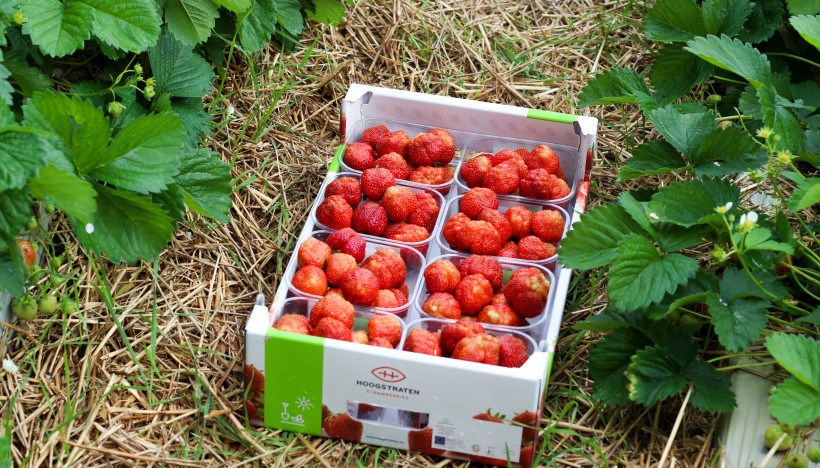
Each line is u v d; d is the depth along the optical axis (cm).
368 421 118
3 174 104
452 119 148
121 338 128
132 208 120
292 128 158
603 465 119
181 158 130
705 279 121
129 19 130
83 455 117
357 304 123
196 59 143
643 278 116
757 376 123
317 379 115
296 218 146
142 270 136
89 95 134
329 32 173
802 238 139
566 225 136
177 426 121
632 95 146
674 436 118
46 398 120
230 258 140
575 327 124
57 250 135
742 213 126
